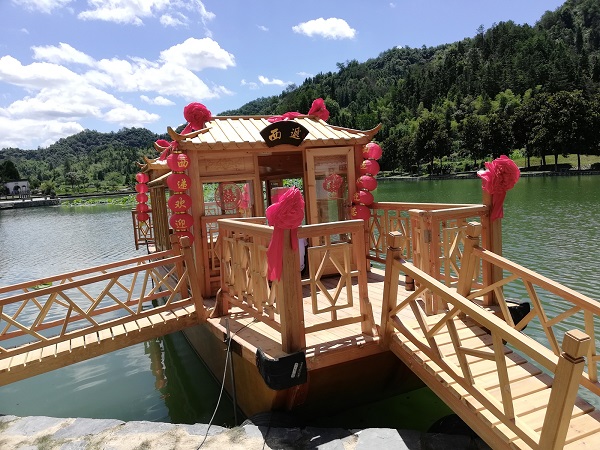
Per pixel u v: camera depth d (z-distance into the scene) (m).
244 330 4.69
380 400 5.03
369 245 7.12
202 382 6.33
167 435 3.94
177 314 5.52
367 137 6.70
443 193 34.06
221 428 3.98
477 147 60.69
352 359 4.07
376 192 38.75
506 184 4.58
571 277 9.41
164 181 8.09
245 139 5.94
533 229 15.48
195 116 6.21
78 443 3.95
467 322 4.57
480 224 4.36
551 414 2.48
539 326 7.15
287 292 3.77
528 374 3.68
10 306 11.27
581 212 18.78
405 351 3.99
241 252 4.66
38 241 24.78
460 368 3.47
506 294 8.78
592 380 3.51
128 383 6.68
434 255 4.66
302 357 3.71
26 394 6.47
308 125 7.11
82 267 16.20
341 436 3.67
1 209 70.56
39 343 4.93
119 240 22.94
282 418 4.04
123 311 10.06
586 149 48.84
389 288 4.10
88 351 5.07
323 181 6.61
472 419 3.24
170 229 8.94
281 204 3.60
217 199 6.03
